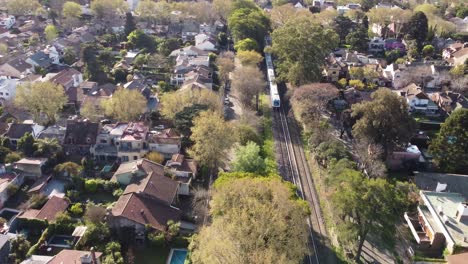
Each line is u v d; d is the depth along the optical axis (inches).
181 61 4633.4
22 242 2146.9
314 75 4040.4
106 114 3447.3
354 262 2226.9
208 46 5374.0
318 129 3314.5
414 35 5753.0
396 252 2316.7
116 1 6638.8
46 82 3449.8
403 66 4739.2
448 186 2783.0
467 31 6338.6
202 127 2800.2
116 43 5644.7
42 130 3238.2
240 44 4909.0
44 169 2817.4
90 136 3056.1
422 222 2456.9
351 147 3307.1
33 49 5054.1
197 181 2822.3
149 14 6560.0
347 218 2313.0
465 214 2326.5
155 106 3742.6
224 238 1809.8
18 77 4190.5
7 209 2481.5
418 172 2945.4
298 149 3376.0
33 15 6569.9
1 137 3063.5
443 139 2997.0
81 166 2854.3
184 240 2233.0
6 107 3558.1
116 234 2249.0
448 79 4471.0
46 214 2358.5
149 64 4781.0
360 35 5639.8
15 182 2655.0
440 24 6210.6
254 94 3978.8
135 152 2970.0
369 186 2065.7
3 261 2057.1
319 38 4170.8
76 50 5118.1
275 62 4904.0
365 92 4146.2
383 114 2938.0
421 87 4520.2
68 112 3774.6
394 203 2127.2
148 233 2222.0
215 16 6628.9
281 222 1887.3
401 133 2965.1
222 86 4399.6
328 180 2657.5
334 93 3508.9
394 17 6323.8
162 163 2913.4
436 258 2249.0
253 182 2149.4
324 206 2684.5
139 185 2517.2
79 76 4335.6
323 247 2335.1
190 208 2578.7
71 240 2234.3
